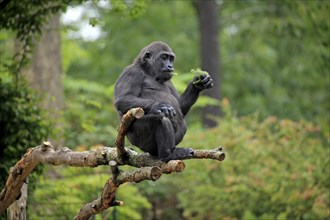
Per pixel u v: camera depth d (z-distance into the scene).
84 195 18.66
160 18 39.59
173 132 9.16
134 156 9.39
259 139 21.66
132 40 38.72
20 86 15.09
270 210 20.12
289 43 35.22
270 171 19.84
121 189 18.80
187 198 22.08
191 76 24.31
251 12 35.44
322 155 19.59
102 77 38.25
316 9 19.38
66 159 9.98
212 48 30.77
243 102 38.28
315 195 18.62
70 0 14.82
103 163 9.70
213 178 21.73
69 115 21.00
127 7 15.81
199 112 37.88
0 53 16.64
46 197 17.61
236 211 21.34
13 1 14.27
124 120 8.64
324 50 21.56
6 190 10.98
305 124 21.34
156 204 25.02
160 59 10.30
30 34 16.44
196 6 31.83
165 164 8.76
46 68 21.23
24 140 14.67
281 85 38.53
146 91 9.98
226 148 21.38
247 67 39.78
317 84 30.42
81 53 27.88
